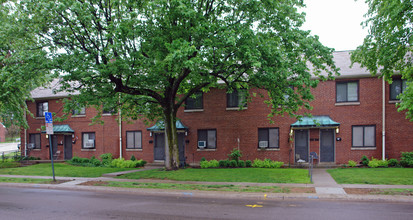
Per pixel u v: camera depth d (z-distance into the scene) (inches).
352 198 376.8
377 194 390.6
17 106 850.1
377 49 567.5
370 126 742.5
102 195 435.2
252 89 818.8
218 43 494.9
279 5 544.4
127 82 577.6
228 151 831.1
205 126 853.8
